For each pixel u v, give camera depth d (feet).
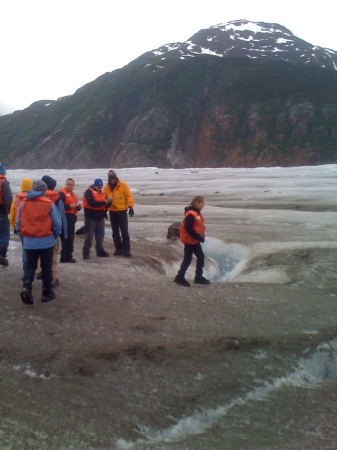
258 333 18.79
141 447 12.46
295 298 23.94
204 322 19.71
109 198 32.76
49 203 19.81
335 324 20.20
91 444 12.26
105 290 23.32
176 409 13.99
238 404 14.65
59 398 13.98
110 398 14.17
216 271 38.19
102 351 16.60
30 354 16.21
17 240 36.68
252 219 58.59
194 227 25.46
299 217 59.62
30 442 12.09
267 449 12.66
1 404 13.50
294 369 16.72
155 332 18.39
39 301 20.95
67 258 30.22
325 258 35.14
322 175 151.23
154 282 26.02
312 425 13.85
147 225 55.42
